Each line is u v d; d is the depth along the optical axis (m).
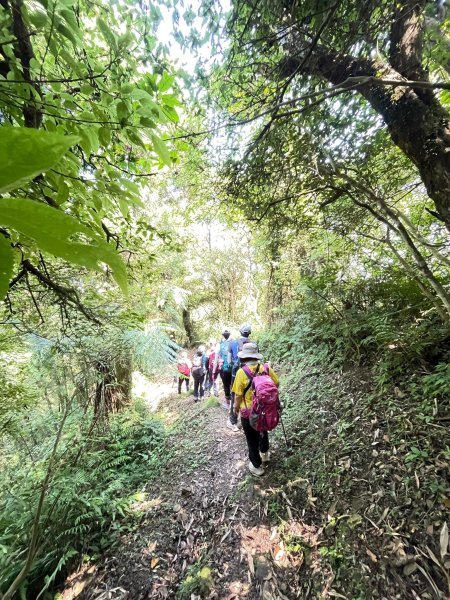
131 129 1.19
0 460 3.97
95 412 4.57
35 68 0.99
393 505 2.26
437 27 1.78
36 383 3.69
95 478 3.79
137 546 2.91
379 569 1.99
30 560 2.15
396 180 3.37
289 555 2.38
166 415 6.67
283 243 4.46
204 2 1.75
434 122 2.27
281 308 7.41
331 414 3.48
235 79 2.36
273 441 3.69
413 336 3.17
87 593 2.57
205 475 3.73
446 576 1.79
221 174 3.18
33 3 0.92
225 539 2.72
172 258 5.52
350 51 2.13
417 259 2.47
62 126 1.04
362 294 4.54
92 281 3.28
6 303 2.39
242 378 3.27
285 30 2.00
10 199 0.19
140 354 4.18
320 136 2.56
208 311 12.80
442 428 2.49
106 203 1.39
